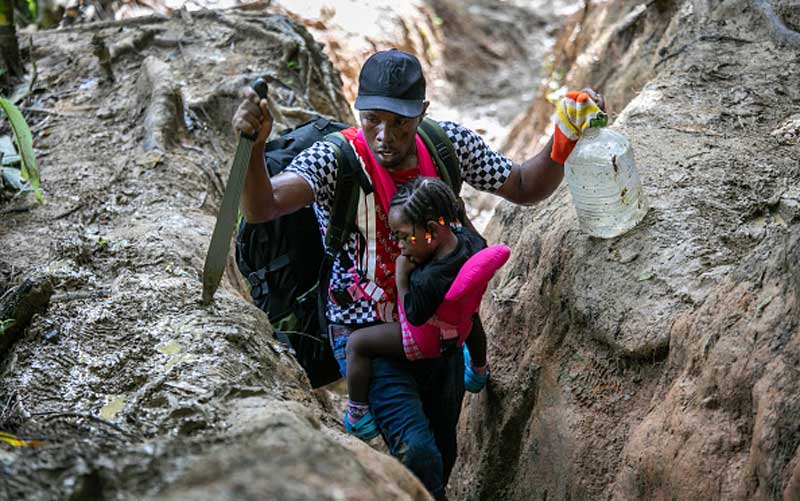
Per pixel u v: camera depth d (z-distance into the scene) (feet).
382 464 13.79
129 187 26.30
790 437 13.82
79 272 20.61
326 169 17.24
